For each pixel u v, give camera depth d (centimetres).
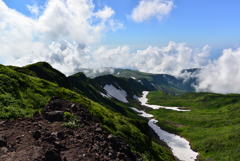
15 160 1418
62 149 1744
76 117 2561
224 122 14050
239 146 8775
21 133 1881
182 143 11306
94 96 15100
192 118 17000
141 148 3825
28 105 3130
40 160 1470
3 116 2388
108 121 3969
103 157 1850
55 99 2964
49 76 9875
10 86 3375
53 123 2295
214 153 9012
